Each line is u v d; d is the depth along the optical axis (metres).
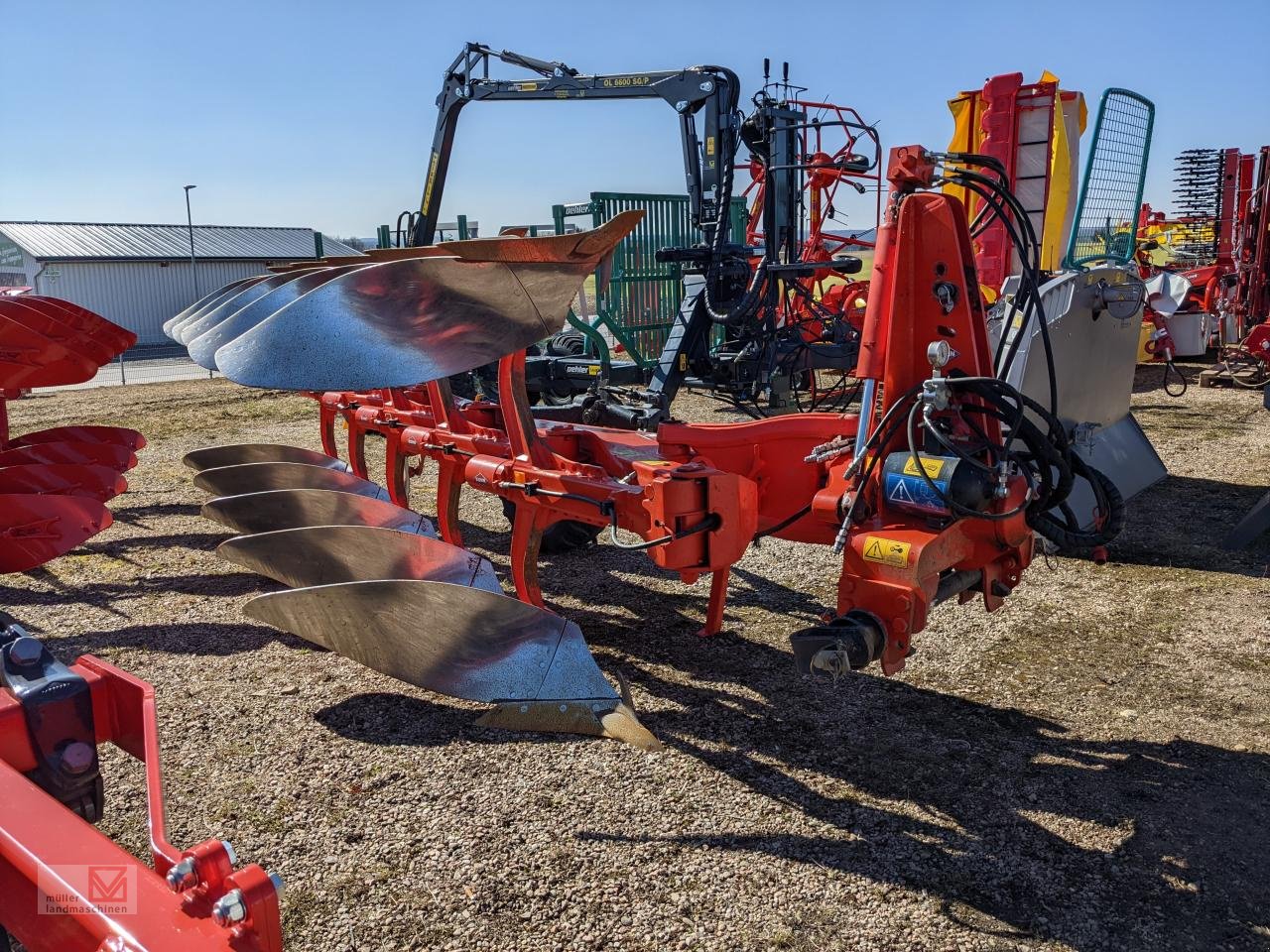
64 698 1.46
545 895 2.47
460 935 2.33
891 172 3.05
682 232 11.08
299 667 3.96
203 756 3.22
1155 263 13.71
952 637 4.20
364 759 3.20
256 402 13.09
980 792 2.95
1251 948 2.25
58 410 12.45
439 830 2.78
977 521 3.01
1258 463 7.39
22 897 1.14
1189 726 3.35
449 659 3.46
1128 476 6.28
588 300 10.37
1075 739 3.28
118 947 0.98
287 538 4.12
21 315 5.06
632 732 3.18
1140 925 2.34
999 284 6.67
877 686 3.72
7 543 4.60
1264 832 2.72
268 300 4.14
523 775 3.08
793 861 2.61
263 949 1.06
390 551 3.95
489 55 9.30
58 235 34.47
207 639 4.28
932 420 3.05
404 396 5.52
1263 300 11.72
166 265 34.41
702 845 2.69
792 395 9.52
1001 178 3.18
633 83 8.55
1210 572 5.00
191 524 6.33
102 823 2.82
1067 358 5.51
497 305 3.25
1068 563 5.20
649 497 3.29
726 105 8.13
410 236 9.69
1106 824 2.77
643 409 7.92
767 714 3.50
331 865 2.61
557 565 5.35
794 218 8.53
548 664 3.36
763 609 4.60
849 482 3.13
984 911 2.39
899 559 2.79
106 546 5.79
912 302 3.10
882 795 2.94
